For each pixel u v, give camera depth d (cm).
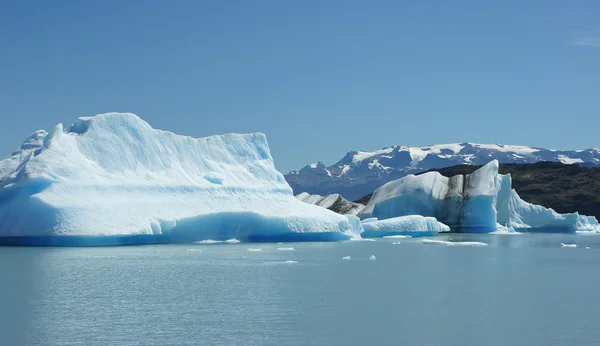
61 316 2567
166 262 4359
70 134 6153
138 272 3816
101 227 5353
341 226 6875
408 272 4034
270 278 3644
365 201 14812
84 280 3478
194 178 6500
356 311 2719
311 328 2414
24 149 6800
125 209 5606
